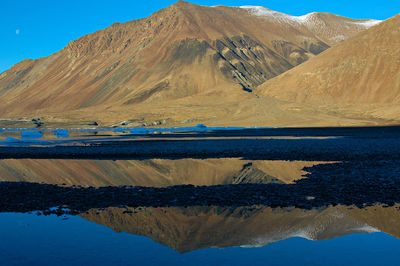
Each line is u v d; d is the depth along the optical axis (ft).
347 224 34.63
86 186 59.93
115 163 91.04
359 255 25.96
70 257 25.70
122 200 47.75
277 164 84.17
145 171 76.59
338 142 145.38
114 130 360.69
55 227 34.55
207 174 71.31
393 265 23.95
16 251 27.27
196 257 25.80
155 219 37.70
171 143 156.35
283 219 36.88
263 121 345.51
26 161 97.81
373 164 79.10
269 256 25.86
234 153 110.42
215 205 44.09
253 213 39.75
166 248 27.81
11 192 54.44
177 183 61.72
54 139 205.87
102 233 32.42
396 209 40.57
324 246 28.14
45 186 59.93
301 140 160.97
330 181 59.00
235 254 26.37
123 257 25.82
